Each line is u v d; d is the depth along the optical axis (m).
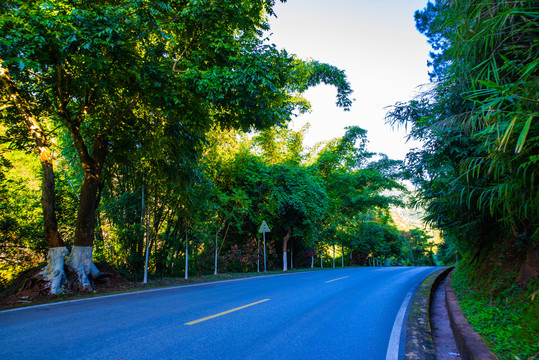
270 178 19.91
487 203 5.21
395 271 19.14
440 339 4.81
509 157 3.20
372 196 33.97
